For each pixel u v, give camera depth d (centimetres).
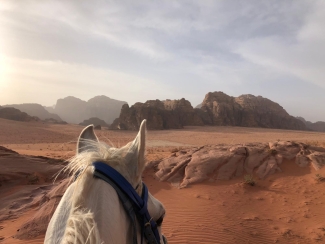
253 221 1032
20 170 1560
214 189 1360
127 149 160
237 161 1597
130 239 137
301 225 1009
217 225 976
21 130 7138
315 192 1305
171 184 1447
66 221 119
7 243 783
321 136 8400
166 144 5516
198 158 1619
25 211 1068
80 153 157
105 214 119
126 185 141
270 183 1441
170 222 991
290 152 1734
